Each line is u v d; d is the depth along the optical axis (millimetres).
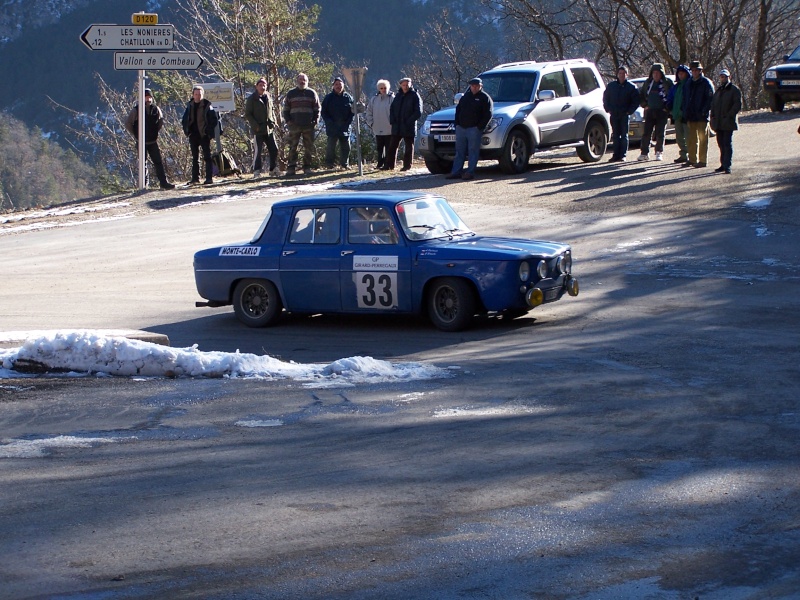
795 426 7129
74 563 4953
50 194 76688
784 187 20297
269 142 27688
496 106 24859
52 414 8070
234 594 4555
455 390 8625
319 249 12250
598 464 6387
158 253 18250
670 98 24484
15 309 14023
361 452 6820
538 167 25969
